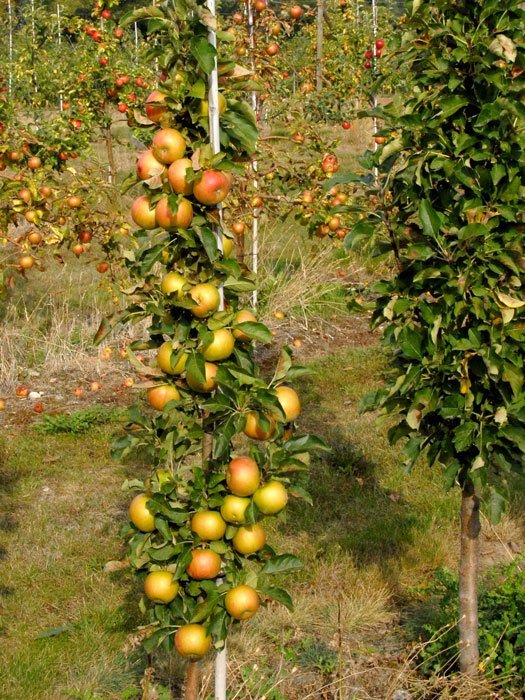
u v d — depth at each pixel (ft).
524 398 10.23
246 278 9.30
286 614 13.71
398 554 15.67
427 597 14.33
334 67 43.19
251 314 9.11
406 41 10.30
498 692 11.32
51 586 14.90
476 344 10.03
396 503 17.76
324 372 25.53
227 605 8.99
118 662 12.66
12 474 19.48
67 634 13.50
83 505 18.04
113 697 11.84
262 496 8.76
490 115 9.53
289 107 25.99
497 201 10.01
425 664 12.12
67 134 26.76
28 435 21.58
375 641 13.23
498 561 15.55
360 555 15.64
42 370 25.66
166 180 8.61
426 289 10.58
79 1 93.40
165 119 8.69
